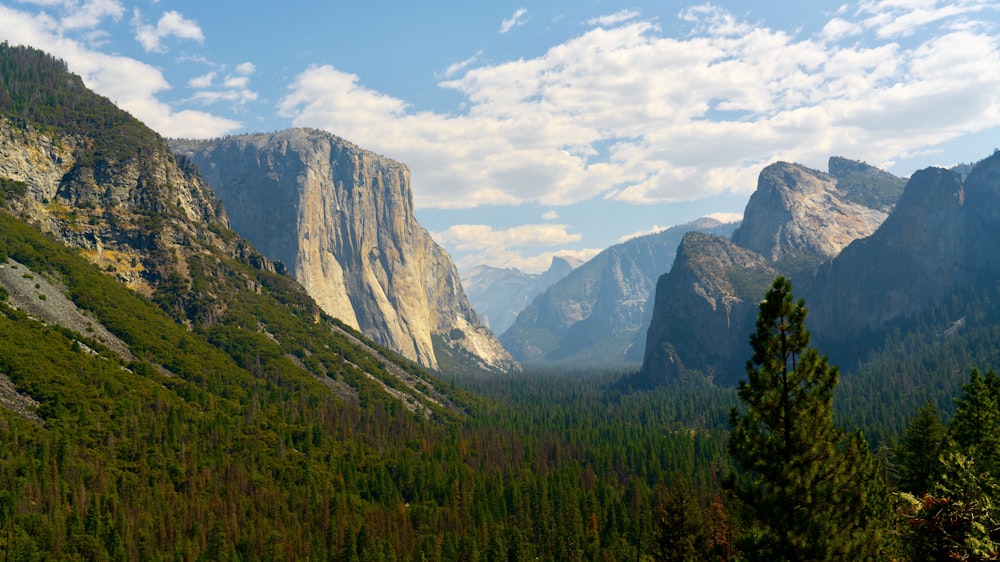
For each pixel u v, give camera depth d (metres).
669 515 100.94
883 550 50.09
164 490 151.75
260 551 141.50
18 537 116.31
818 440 52.12
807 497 50.66
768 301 54.25
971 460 51.84
